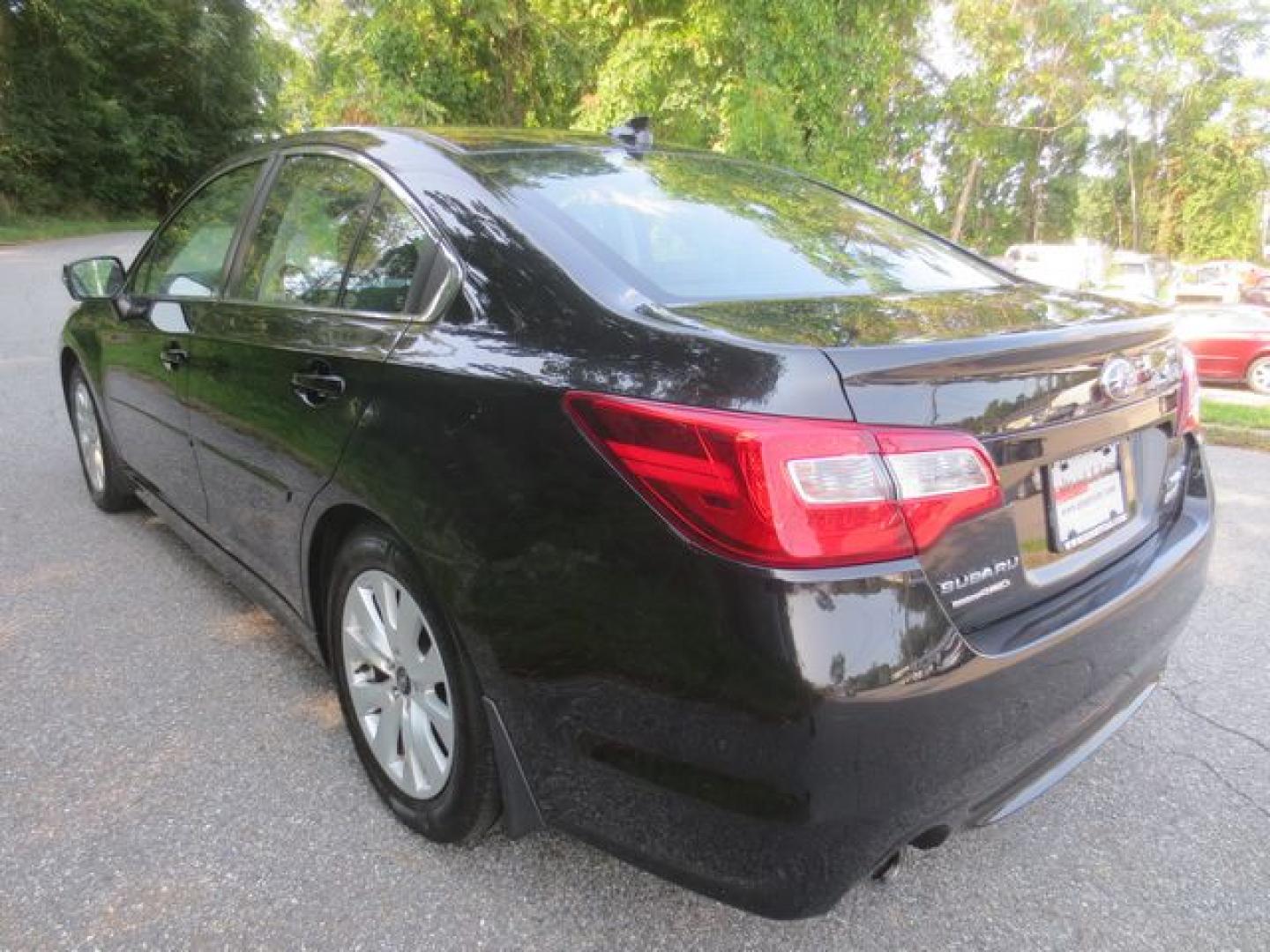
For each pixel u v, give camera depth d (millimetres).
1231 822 2508
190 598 3596
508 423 1851
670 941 2027
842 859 1634
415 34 8406
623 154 2814
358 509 2291
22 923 2008
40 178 33344
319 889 2139
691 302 1970
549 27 8875
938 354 1687
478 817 2123
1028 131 27812
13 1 32156
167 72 38938
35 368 7926
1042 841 2422
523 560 1816
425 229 2285
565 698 1796
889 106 11039
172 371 3248
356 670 2439
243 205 3145
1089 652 1934
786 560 1531
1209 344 13453
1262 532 4918
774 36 8391
